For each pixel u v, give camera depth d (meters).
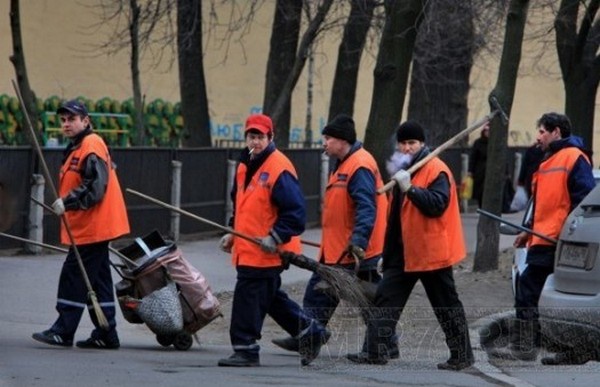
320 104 114.69
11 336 33.34
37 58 102.94
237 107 112.75
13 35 57.00
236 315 28.36
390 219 28.42
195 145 71.00
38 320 36.66
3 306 38.78
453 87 79.69
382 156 44.38
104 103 104.12
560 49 58.91
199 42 70.12
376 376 27.27
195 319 32.16
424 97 78.62
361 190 29.84
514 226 31.59
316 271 28.41
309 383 26.03
